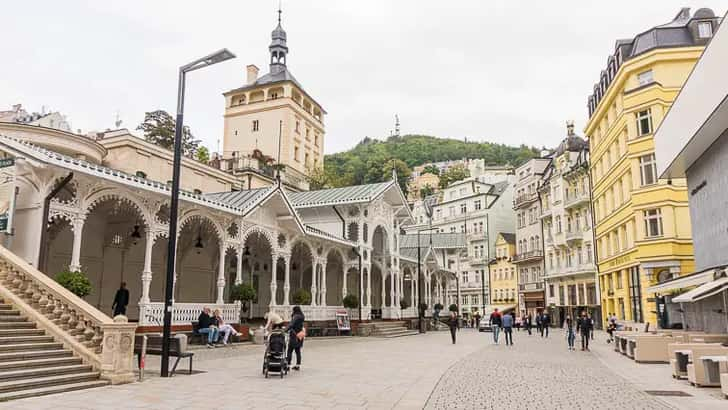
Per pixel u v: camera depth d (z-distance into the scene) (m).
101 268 21.47
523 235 63.56
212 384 11.44
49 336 11.80
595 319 45.44
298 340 14.08
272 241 25.23
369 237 34.22
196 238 24.98
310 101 69.25
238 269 22.78
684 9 35.47
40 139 21.94
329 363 16.41
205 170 35.22
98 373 11.16
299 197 36.84
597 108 39.66
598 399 10.59
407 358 18.67
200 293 26.44
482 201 76.50
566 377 14.05
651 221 30.86
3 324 11.41
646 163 31.47
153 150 30.78
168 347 12.52
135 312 22.75
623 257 35.09
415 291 47.91
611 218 38.09
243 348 19.58
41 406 8.70
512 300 65.88
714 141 19.88
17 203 14.90
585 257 46.88
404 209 39.44
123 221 21.72
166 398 9.68
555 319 54.38
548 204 55.78
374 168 119.38
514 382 12.98
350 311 32.19
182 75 13.68
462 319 59.53
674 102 21.94
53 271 19.44
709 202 20.86
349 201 33.59
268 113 63.56
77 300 12.10
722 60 15.77
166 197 18.33
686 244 29.70
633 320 33.41
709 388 12.12
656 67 31.73
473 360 18.55
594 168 43.59
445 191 85.06
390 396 10.57
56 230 19.05
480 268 72.62
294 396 10.21
